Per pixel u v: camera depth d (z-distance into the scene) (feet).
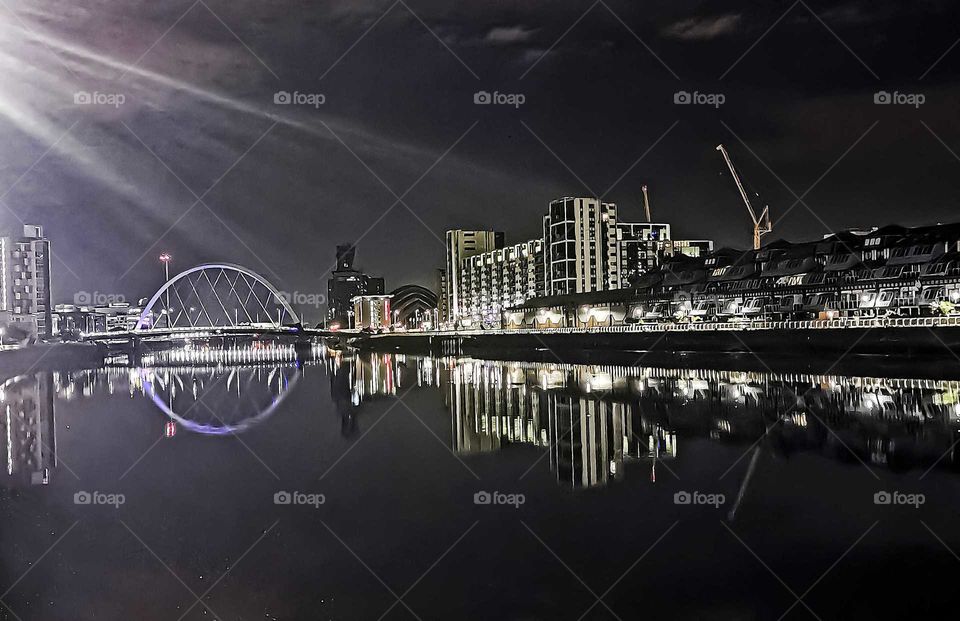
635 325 329.72
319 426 136.56
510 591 52.49
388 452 106.52
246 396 201.57
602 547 61.87
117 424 145.28
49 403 186.70
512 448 105.60
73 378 279.69
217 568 58.49
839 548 60.08
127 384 247.50
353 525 69.31
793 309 255.29
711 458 93.56
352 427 133.28
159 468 98.99
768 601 50.57
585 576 55.93
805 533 64.08
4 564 59.31
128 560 59.93
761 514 69.46
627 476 85.20
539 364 293.43
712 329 254.27
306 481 88.58
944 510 69.36
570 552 60.70
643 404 147.33
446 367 301.84
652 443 104.88
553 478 85.30
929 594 50.75
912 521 66.44
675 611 49.44
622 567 57.41
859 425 113.29
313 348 630.33
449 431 123.85
